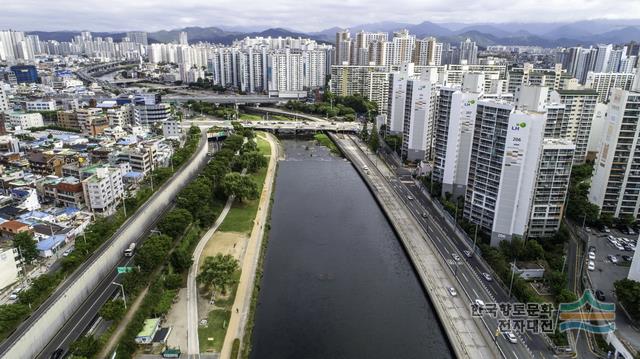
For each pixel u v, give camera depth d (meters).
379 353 195.50
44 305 197.50
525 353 182.75
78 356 169.25
